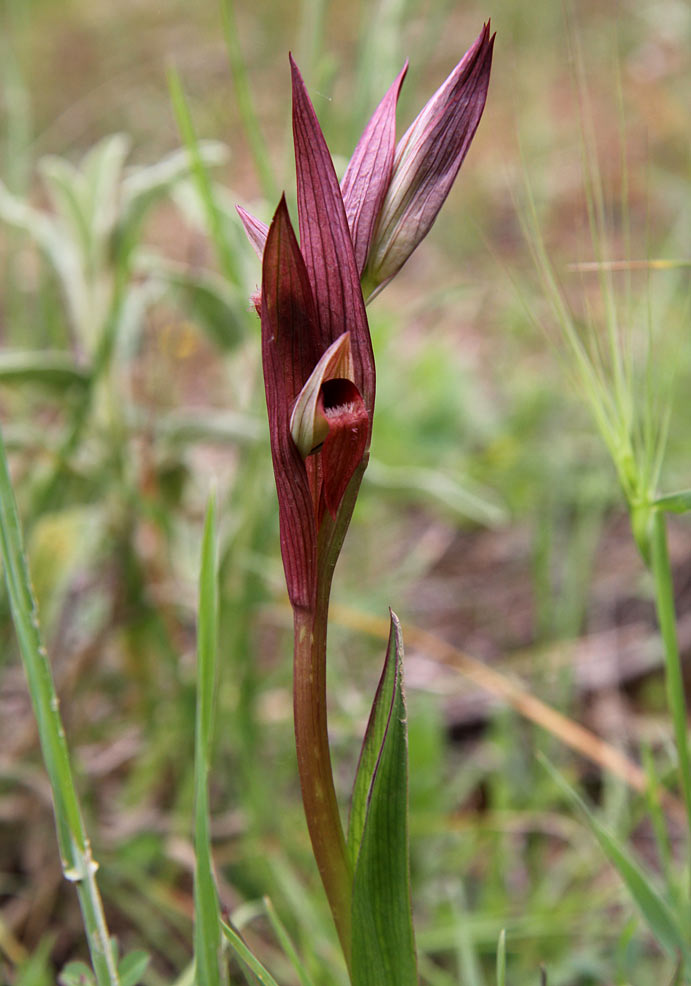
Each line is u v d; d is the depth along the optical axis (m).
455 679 0.49
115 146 0.44
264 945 0.35
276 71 1.14
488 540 0.60
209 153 0.42
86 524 0.41
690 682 0.48
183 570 0.47
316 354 0.20
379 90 0.39
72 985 0.24
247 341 0.43
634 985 0.32
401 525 0.62
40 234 0.44
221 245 0.36
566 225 0.84
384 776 0.20
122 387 0.44
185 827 0.40
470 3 1.27
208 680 0.22
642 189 0.89
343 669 0.48
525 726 0.46
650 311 0.25
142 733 0.44
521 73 0.94
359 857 0.21
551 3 0.93
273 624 0.50
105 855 0.37
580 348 0.26
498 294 0.76
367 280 0.21
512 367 0.67
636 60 1.09
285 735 0.44
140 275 0.48
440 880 0.38
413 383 0.63
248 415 0.42
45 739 0.21
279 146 1.03
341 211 0.20
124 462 0.42
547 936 0.34
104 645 0.41
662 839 0.27
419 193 0.20
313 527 0.20
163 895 0.36
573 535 0.55
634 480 0.25
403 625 0.42
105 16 1.30
